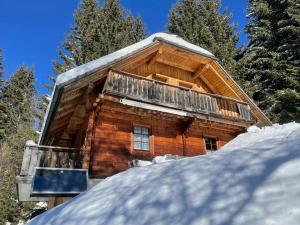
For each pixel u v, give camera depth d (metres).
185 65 15.40
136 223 2.74
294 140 3.43
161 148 12.87
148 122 13.06
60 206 4.07
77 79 10.26
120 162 11.45
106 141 11.52
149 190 3.33
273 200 2.33
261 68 22.34
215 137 15.10
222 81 15.43
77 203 3.82
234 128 15.32
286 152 3.05
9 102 36.62
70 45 24.83
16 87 38.25
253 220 2.19
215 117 13.82
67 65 23.64
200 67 15.38
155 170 4.12
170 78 14.96
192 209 2.64
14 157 23.72
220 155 3.80
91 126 11.28
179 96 13.05
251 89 21.14
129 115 12.64
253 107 15.59
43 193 8.73
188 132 14.20
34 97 36.75
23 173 9.40
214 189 2.86
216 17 26.09
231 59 22.59
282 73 19.64
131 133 12.30
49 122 11.34
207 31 24.03
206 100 13.85
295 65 19.92
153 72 14.48
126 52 12.70
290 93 17.30
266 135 8.04
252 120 14.91
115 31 24.69
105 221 2.96
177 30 26.00
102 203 3.48
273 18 22.03
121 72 11.70
